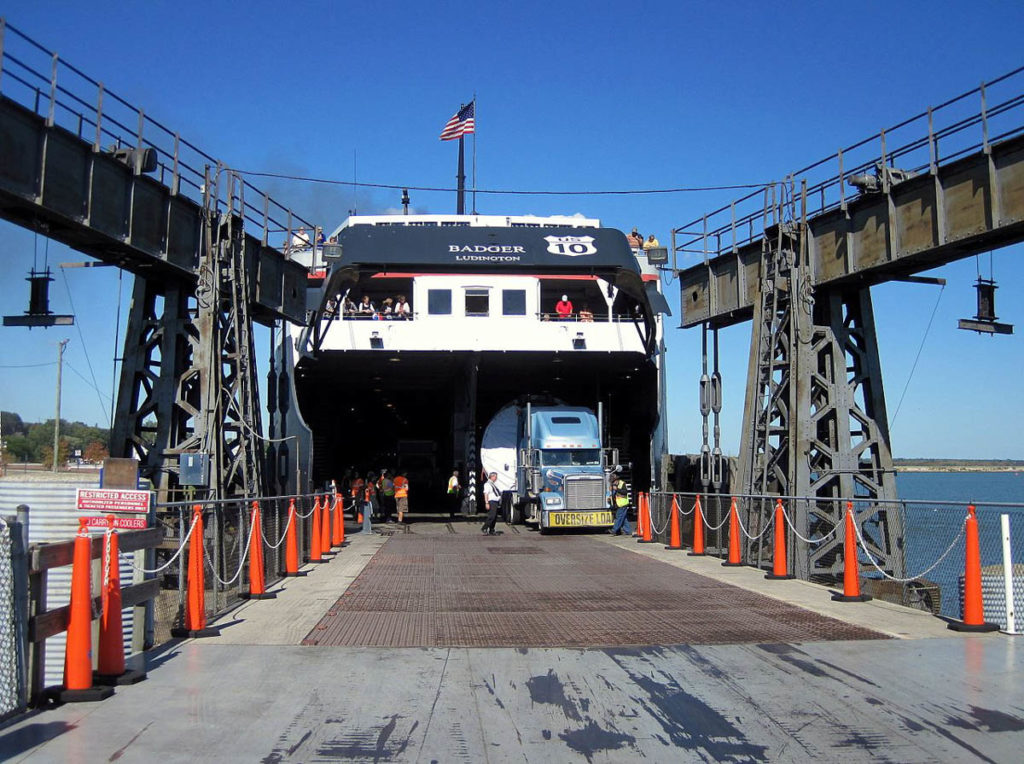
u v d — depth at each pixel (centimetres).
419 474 4281
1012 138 1404
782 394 1986
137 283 1991
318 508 1928
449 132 3775
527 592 1434
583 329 2973
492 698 768
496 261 2455
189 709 729
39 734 661
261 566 1366
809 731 678
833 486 1934
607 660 913
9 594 684
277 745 641
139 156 1683
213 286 1934
